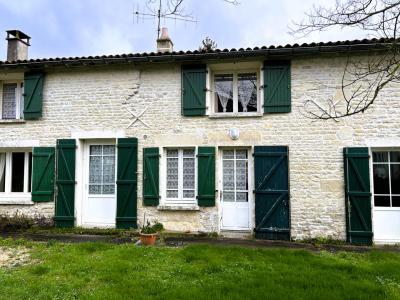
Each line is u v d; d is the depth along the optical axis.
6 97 8.97
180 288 4.12
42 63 8.07
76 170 8.23
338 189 7.21
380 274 4.70
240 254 5.61
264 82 7.61
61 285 4.25
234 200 7.82
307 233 7.24
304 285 4.23
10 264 5.25
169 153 8.09
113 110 8.22
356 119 7.24
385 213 7.12
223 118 7.78
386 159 7.27
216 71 8.20
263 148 7.52
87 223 8.27
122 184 8.00
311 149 7.37
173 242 6.77
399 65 3.91
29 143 8.45
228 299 3.79
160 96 8.08
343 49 7.02
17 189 8.70
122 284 4.26
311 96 7.44
